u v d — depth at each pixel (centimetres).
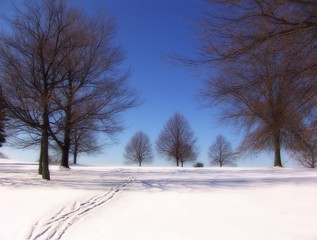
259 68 773
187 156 4534
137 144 5044
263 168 2611
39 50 1692
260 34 737
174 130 4569
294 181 1442
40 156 2058
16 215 881
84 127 1981
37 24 1702
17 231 756
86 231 779
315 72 743
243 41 745
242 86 802
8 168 2641
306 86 762
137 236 749
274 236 736
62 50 1756
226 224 830
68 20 1761
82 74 1811
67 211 957
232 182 1536
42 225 809
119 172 2372
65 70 1783
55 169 2583
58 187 1425
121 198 1182
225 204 1032
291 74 755
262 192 1193
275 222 834
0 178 1773
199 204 1048
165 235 755
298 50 743
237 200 1077
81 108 1833
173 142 4553
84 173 2266
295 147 931
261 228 791
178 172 2342
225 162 4334
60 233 760
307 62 746
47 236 736
